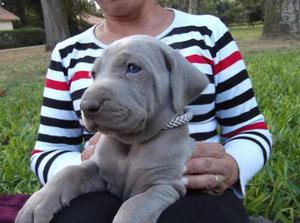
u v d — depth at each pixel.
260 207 0.65
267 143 0.52
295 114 1.03
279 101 1.16
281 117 0.99
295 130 0.93
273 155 0.78
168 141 0.42
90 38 0.55
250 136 0.52
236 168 0.47
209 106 0.51
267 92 1.26
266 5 3.38
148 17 0.54
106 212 0.41
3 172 0.84
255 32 5.74
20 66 3.09
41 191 0.42
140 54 0.41
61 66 0.56
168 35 0.53
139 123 0.39
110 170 0.43
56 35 4.46
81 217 0.40
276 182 0.68
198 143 0.47
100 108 0.38
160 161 0.41
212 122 0.52
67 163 0.50
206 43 0.52
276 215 0.63
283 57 2.08
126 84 0.40
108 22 0.55
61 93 0.56
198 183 0.44
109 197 0.43
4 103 1.52
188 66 0.43
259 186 0.69
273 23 3.33
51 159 0.52
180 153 0.42
